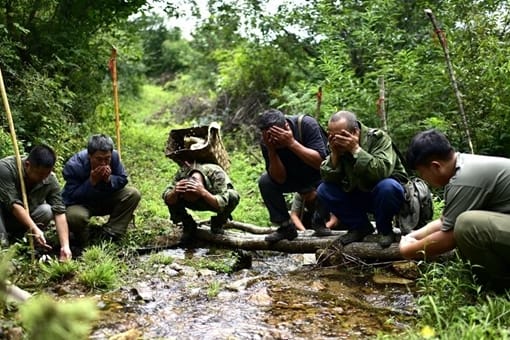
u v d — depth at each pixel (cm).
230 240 558
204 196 533
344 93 829
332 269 491
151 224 628
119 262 494
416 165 378
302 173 523
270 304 408
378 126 807
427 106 804
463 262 396
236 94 1320
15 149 466
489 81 728
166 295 427
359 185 466
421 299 362
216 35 1463
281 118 487
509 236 351
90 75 959
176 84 2027
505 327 319
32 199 505
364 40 885
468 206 365
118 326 361
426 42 912
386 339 325
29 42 863
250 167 942
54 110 797
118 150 679
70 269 455
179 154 556
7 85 795
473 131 736
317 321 377
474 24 759
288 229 525
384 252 476
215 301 414
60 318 156
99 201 560
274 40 1206
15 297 339
